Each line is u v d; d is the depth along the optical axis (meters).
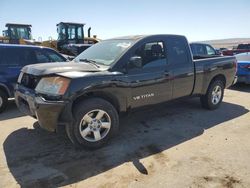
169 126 5.25
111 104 4.27
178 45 5.40
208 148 4.22
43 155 3.97
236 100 7.60
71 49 16.22
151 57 4.85
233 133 4.89
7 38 18.86
